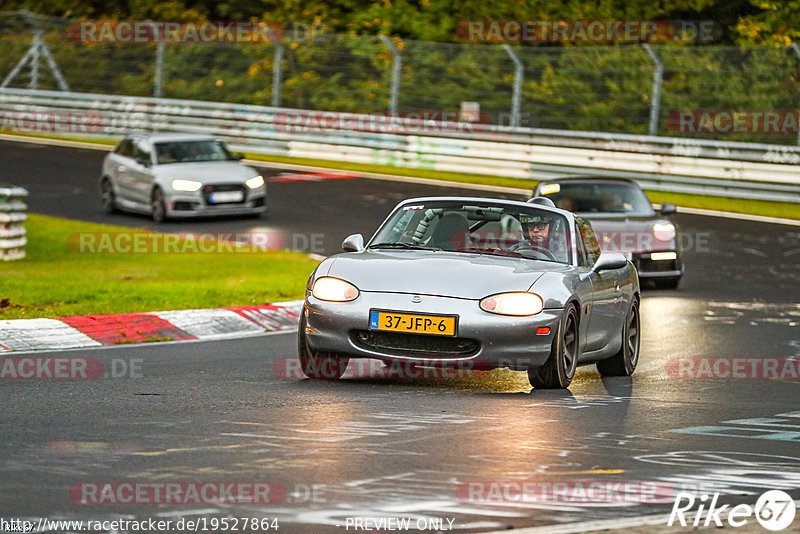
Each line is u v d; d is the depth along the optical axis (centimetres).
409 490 1719
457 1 12531
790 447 2130
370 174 9162
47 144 10281
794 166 8369
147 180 7025
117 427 2142
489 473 1842
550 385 2712
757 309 4662
